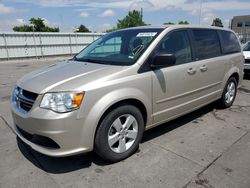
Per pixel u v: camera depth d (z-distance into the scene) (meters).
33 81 3.00
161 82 3.40
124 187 2.66
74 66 3.39
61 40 23.72
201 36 4.27
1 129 4.23
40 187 2.68
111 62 3.35
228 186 2.64
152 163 3.11
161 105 3.51
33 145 2.86
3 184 2.73
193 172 2.90
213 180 2.75
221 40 4.80
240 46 5.54
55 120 2.59
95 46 4.18
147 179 2.79
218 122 4.50
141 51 3.33
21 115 2.85
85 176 2.87
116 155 3.09
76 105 2.64
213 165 3.04
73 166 3.07
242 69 5.57
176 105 3.77
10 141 3.76
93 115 2.74
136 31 3.90
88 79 2.82
